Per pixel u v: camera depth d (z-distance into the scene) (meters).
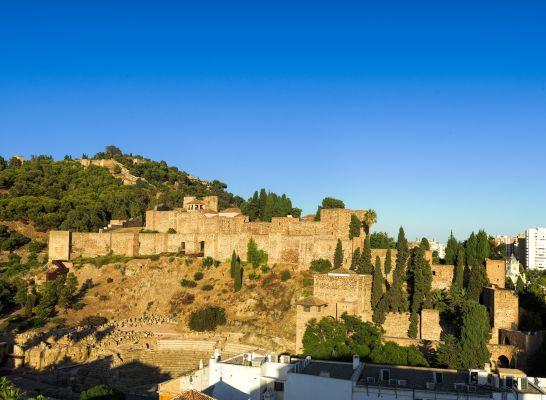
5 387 54.66
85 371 123.31
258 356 81.56
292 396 67.62
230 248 172.62
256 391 71.75
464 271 135.38
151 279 170.75
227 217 181.62
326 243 157.62
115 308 162.12
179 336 139.88
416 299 122.81
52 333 143.25
